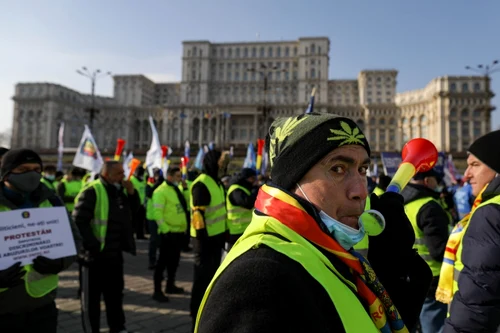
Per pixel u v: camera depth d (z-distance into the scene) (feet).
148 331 15.25
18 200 9.45
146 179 43.83
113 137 261.65
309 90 266.98
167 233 19.72
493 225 6.20
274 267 3.01
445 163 46.98
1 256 8.54
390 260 4.39
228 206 17.22
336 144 3.60
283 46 278.46
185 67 281.33
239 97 278.67
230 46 283.18
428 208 11.41
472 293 6.21
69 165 117.91
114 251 14.17
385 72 284.61
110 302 14.11
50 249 9.46
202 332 3.01
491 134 8.24
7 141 290.35
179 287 21.57
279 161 3.88
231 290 2.97
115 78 296.92
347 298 3.30
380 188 18.94
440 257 11.09
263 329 2.72
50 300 9.53
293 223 3.54
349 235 3.60
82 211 13.83
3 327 8.62
